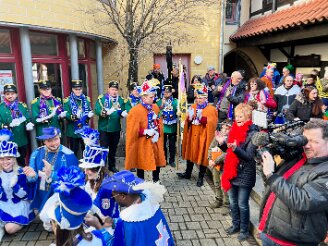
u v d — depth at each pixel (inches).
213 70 357.1
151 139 191.3
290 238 87.0
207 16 396.8
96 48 317.1
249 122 133.9
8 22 206.1
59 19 238.4
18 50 229.8
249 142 130.6
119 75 365.7
